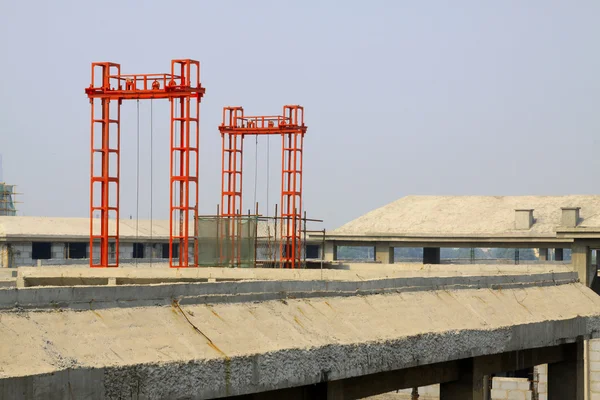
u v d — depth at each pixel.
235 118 50.22
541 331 25.53
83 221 78.69
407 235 79.94
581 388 28.94
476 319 23.70
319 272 33.28
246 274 34.19
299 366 17.19
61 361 13.49
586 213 77.56
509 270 41.91
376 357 19.20
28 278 36.44
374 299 21.31
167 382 14.63
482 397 24.44
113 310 15.34
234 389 15.84
